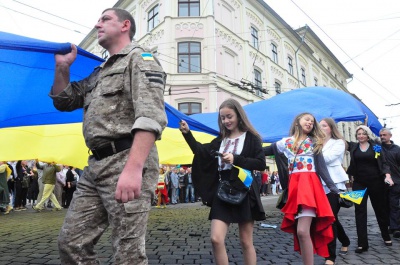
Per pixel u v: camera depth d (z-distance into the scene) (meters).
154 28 19.64
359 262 3.91
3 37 2.23
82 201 1.81
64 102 2.08
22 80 3.28
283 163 3.44
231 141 2.92
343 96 6.62
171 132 6.19
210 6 19.14
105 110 1.75
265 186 21.12
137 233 1.60
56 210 11.07
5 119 3.88
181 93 18.36
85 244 1.78
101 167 1.71
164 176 13.45
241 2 21.86
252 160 2.72
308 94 6.90
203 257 4.21
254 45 22.77
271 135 6.26
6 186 9.69
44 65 3.13
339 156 4.17
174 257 4.21
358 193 3.40
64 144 5.19
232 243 5.19
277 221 7.93
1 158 4.72
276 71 24.67
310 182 3.11
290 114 6.49
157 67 1.70
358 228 4.46
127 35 2.03
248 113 7.04
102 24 2.00
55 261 4.00
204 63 18.73
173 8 19.02
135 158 1.44
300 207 3.05
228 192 2.59
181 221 8.05
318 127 3.39
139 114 1.54
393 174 5.26
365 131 4.79
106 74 1.81
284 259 4.14
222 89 19.09
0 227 6.95
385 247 4.70
